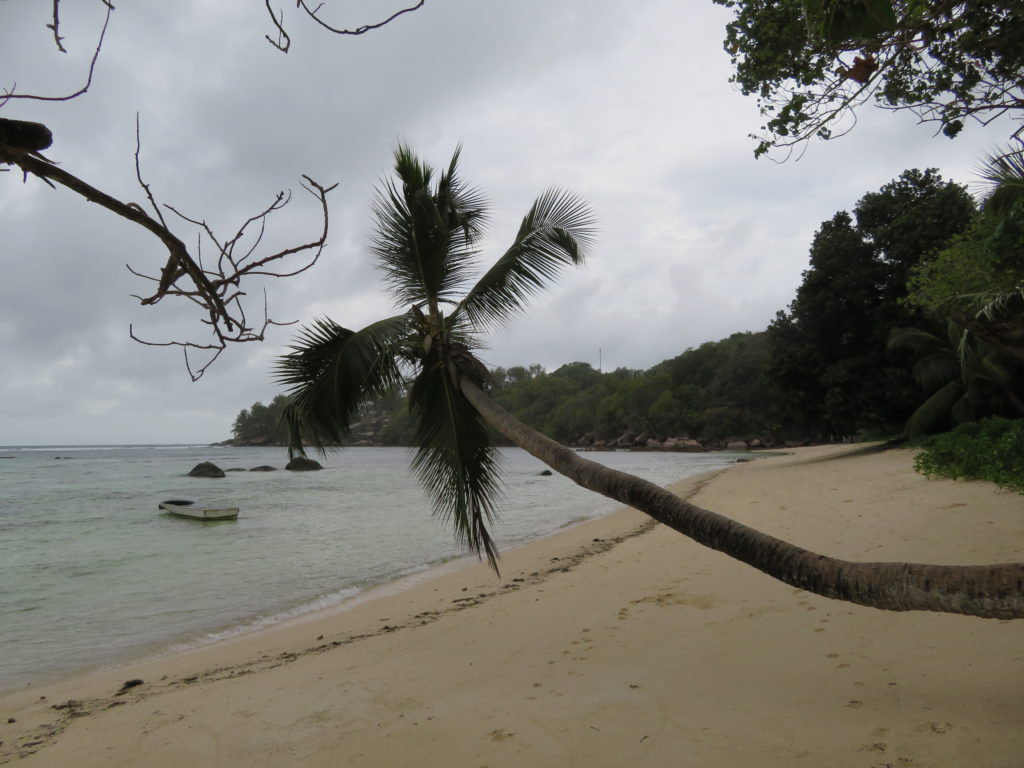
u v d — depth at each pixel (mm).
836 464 25609
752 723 3822
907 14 4684
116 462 95562
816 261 28250
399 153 7367
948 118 5441
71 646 8156
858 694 4023
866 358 26906
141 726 5043
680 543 11039
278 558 14195
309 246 2057
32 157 1775
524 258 7625
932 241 25062
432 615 8094
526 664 5551
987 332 3586
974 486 12062
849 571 3002
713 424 90562
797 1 5438
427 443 7320
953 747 3184
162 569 13109
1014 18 4902
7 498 31797
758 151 5980
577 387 121312
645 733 3875
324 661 6410
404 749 4039
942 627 4945
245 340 2059
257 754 4250
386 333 6559
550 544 13758
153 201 1926
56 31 1656
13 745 4906
